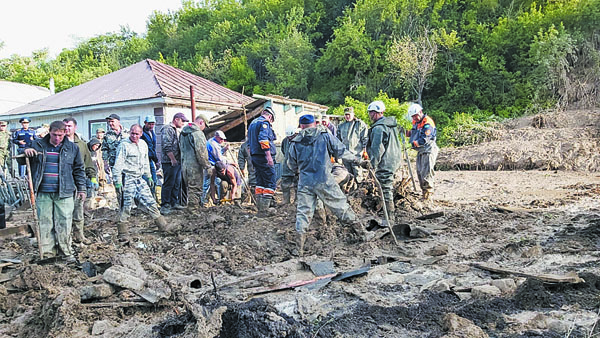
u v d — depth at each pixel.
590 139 18.36
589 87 25.69
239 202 9.91
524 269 5.20
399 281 5.14
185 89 17.56
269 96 14.16
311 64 37.97
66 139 6.14
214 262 6.05
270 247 6.54
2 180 10.27
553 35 27.36
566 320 3.79
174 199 9.15
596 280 4.59
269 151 8.34
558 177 14.70
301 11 43.75
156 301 4.51
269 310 4.06
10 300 4.74
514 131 21.80
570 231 6.79
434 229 7.32
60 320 4.14
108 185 13.17
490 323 3.80
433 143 9.30
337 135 9.75
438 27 34.28
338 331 3.80
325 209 7.23
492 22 34.25
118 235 7.23
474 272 5.28
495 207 8.95
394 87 32.25
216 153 9.88
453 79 32.19
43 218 5.97
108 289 4.69
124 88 17.72
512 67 31.41
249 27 46.66
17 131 12.45
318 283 5.06
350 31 34.12
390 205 7.66
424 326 3.87
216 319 3.74
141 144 7.30
